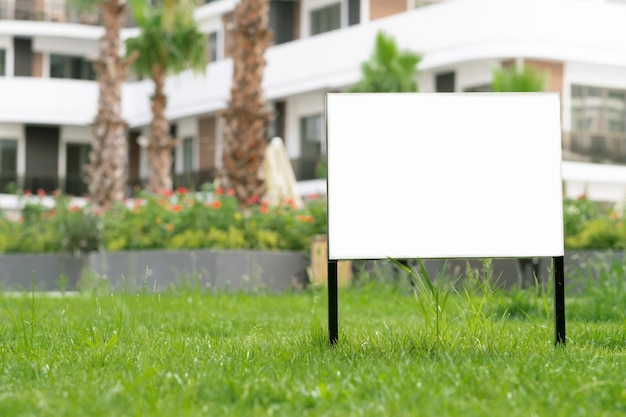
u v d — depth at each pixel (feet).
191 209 49.57
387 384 11.20
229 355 14.99
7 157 126.52
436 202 15.30
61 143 128.16
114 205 54.19
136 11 95.09
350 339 16.22
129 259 47.83
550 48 84.43
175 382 11.59
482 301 16.43
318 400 10.38
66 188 127.44
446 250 15.26
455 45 86.38
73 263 53.42
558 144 15.43
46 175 126.52
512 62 86.38
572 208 49.65
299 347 15.80
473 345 15.15
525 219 15.35
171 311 27.55
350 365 13.38
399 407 9.82
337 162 15.33
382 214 15.28
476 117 15.43
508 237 15.33
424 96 15.42
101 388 11.35
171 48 94.89
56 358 14.70
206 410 9.88
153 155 96.68
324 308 29.60
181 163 124.36
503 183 15.35
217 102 112.06
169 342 17.29
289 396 10.52
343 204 15.29
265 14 54.70
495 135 15.40
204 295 35.70
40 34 125.59
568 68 88.12
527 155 15.42
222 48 118.32
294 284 46.75
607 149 89.76
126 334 18.69
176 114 118.42
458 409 9.73
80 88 123.85
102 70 80.89
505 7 83.76
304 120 107.96
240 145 53.21
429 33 88.53
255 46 53.98
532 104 15.47
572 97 88.63
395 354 14.28
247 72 53.88
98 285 40.52
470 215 15.31
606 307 25.00
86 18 130.62
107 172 80.02
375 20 94.07
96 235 54.44
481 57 84.74
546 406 10.12
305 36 109.09
